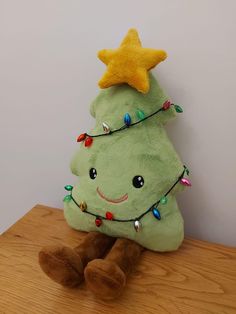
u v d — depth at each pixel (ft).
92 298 1.14
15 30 1.60
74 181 1.81
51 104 1.68
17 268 1.28
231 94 1.32
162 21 1.32
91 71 1.53
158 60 1.17
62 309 1.10
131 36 1.20
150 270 1.27
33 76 1.66
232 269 1.27
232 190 1.47
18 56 1.65
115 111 1.26
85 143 1.32
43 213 1.68
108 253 1.29
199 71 1.34
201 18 1.27
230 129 1.38
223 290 1.17
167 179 1.24
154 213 1.23
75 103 1.62
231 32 1.25
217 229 1.56
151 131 1.26
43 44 1.57
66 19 1.48
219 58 1.29
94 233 1.38
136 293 1.16
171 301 1.12
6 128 1.85
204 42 1.29
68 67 1.56
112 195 1.24
